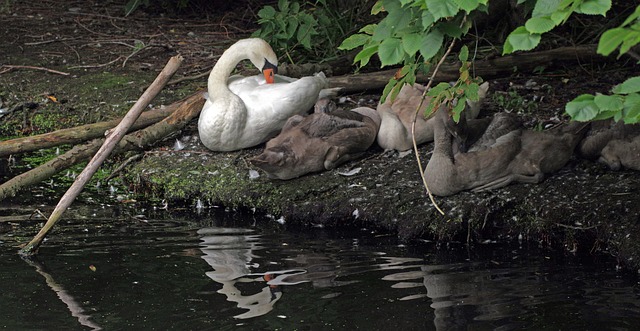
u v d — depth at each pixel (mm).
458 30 7609
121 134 10602
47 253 9844
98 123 13305
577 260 9883
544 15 6375
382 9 8094
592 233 10242
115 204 11805
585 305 8461
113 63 16812
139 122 13445
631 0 16812
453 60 15289
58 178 12750
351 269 9438
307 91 12617
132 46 17781
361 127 12109
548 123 12875
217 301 8461
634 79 6254
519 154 10992
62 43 17984
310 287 8867
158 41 17969
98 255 9789
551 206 10625
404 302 8500
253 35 15602
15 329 7785
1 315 8102
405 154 12281
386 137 12258
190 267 9422
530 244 10477
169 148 13141
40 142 12820
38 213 11266
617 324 7988
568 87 14391
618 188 10820
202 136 12641
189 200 11938
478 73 14750
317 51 16250
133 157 12852
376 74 14547
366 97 14430
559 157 11156
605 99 6242
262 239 10500
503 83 14727
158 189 12203
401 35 7727
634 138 11195
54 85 15789
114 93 15312
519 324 7988
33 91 15531
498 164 10859
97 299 8508
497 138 11109
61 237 10398
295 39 16062
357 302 8461
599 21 16438
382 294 8703
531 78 14875
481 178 10906
